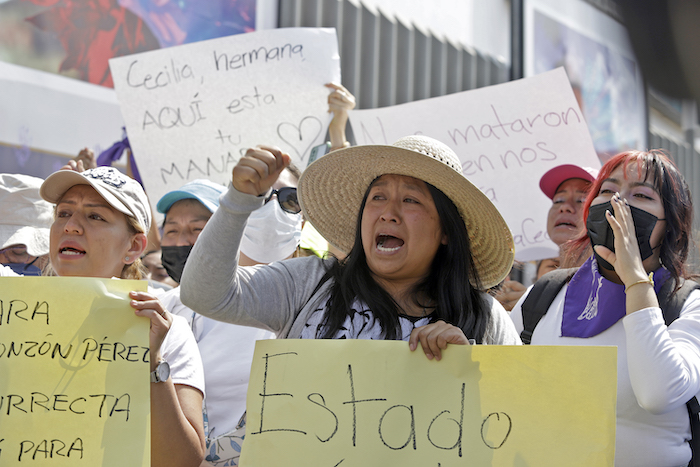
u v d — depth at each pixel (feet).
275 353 4.70
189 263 4.82
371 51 15.37
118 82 10.31
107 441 4.47
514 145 10.82
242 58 10.36
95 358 4.60
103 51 13.19
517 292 10.27
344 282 5.32
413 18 16.31
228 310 4.95
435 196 5.37
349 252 5.91
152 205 10.07
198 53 10.39
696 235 7.13
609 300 6.40
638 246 6.34
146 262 10.47
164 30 13.57
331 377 4.62
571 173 10.14
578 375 4.48
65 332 4.63
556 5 18.33
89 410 4.52
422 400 4.57
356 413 4.55
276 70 10.29
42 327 4.63
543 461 4.38
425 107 11.22
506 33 17.85
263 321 5.23
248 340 7.13
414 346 4.65
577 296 6.79
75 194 5.82
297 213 8.43
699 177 20.68
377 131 11.30
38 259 8.64
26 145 12.41
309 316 5.25
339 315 5.14
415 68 16.16
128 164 12.03
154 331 4.80
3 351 4.58
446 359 4.64
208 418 6.80
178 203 8.48
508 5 17.92
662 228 6.48
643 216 6.34
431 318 5.27
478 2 17.46
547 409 4.47
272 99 10.22
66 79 12.87
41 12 12.62
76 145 12.97
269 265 5.49
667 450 5.94
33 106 12.50
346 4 15.11
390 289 5.49
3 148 12.18
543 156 10.69
